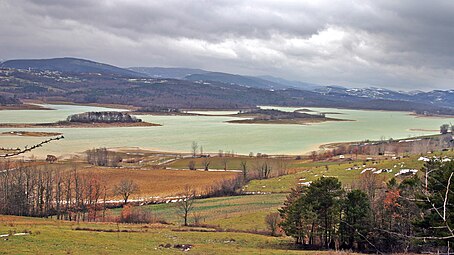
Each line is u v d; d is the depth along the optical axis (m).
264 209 103.62
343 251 58.31
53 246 50.28
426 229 48.47
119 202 116.50
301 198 70.38
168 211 106.38
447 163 54.84
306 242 70.44
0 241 51.00
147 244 57.31
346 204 66.00
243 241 67.12
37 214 102.31
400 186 64.81
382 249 61.62
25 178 119.25
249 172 162.50
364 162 157.50
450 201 43.09
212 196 127.56
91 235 60.16
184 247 57.19
